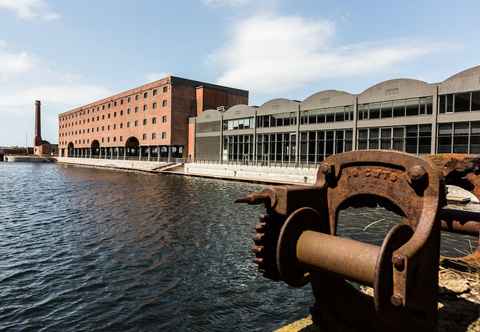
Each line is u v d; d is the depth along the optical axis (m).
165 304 9.23
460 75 30.16
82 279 10.98
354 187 4.12
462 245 13.45
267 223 3.84
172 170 65.56
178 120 68.88
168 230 17.64
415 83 33.25
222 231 17.39
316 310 4.41
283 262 3.69
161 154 81.06
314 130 43.00
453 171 5.21
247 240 15.65
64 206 25.98
